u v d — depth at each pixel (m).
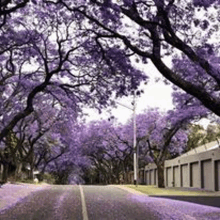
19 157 50.09
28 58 29.98
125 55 17.94
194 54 14.93
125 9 14.64
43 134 47.00
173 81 14.48
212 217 14.95
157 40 14.77
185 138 50.25
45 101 40.59
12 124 23.97
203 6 14.29
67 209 16.36
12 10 16.17
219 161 36.81
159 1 14.06
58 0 17.33
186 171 47.53
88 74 24.38
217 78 15.30
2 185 31.94
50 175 77.00
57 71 24.05
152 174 64.19
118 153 61.81
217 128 59.94
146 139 44.50
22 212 14.99
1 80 30.20
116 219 13.54
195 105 34.84
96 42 18.45
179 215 15.23
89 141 59.38
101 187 38.12
